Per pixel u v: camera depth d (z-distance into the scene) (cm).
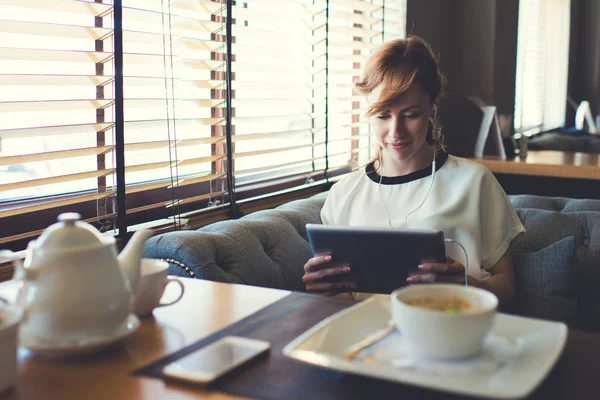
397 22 307
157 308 95
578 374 71
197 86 184
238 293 102
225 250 142
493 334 80
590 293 156
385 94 142
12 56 133
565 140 471
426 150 155
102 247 77
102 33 150
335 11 250
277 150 217
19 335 74
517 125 473
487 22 354
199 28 181
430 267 115
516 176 310
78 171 155
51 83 140
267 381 70
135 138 171
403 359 73
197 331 85
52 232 77
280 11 222
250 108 213
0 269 129
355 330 82
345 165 272
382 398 66
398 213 151
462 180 149
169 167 173
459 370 70
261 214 173
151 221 178
